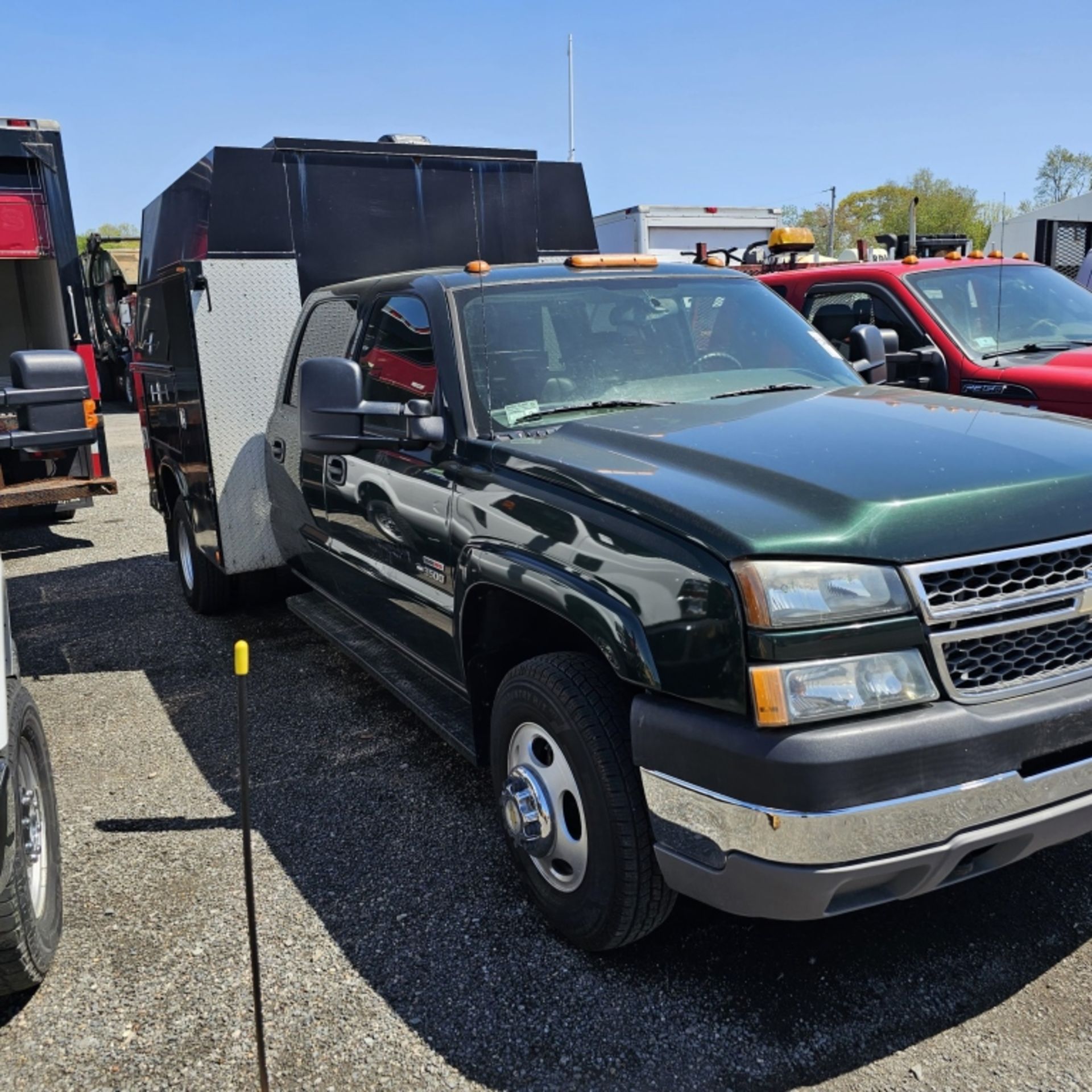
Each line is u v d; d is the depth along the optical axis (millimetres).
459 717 4191
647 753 2787
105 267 21297
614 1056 2834
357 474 4594
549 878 3344
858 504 2703
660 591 2766
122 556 9359
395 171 6734
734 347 4426
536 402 3914
